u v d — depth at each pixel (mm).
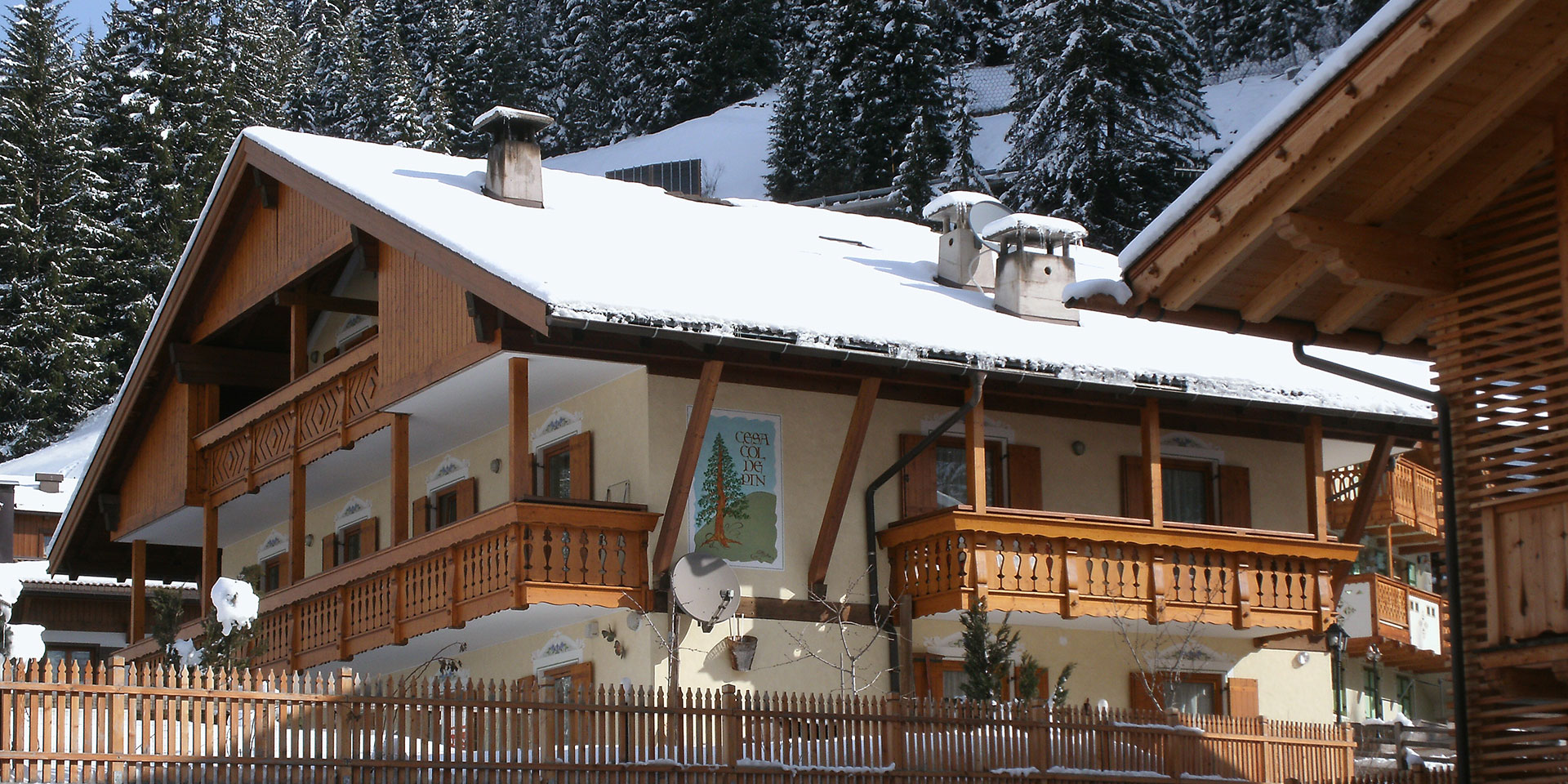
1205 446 25453
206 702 14586
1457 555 11836
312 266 24953
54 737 13812
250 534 31281
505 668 23328
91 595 36969
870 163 75625
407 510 22672
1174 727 19531
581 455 21906
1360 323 13609
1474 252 12023
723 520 21531
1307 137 11172
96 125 67625
